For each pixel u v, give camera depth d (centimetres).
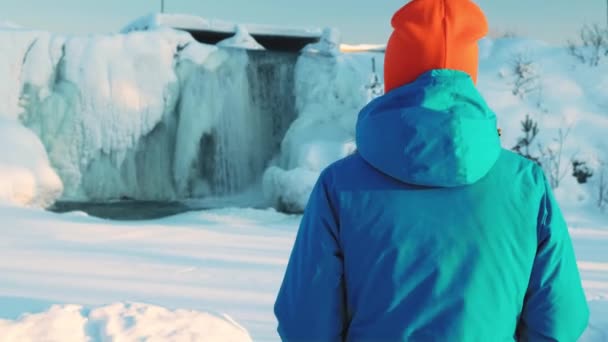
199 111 2008
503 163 166
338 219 165
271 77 2095
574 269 162
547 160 1593
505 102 1772
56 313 264
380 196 162
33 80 1856
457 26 163
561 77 1858
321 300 162
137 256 818
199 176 2025
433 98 156
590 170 1583
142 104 1947
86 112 1889
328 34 2108
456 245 157
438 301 155
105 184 1922
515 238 158
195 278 689
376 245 160
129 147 1941
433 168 155
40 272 697
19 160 1602
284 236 1052
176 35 2039
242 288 643
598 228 1296
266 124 2092
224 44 2189
